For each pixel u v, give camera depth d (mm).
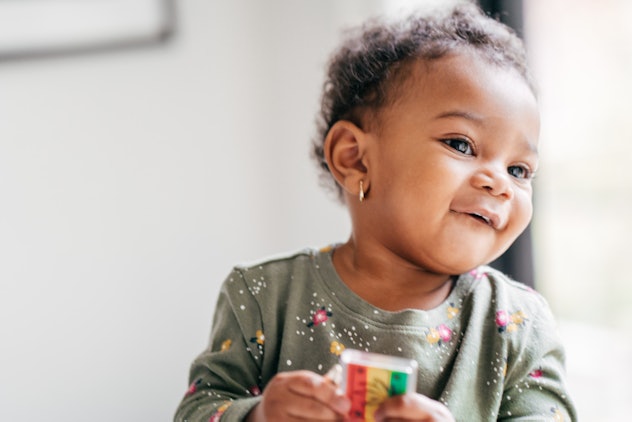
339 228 1503
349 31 1159
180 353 1510
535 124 876
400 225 860
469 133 846
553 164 1364
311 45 1488
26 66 1463
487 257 854
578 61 1349
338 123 935
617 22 1314
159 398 1498
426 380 862
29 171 1460
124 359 1481
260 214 1539
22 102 1461
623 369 1354
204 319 1521
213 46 1515
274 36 1512
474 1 1355
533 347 903
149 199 1495
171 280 1505
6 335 1444
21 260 1452
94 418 1465
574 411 902
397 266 901
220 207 1525
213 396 881
